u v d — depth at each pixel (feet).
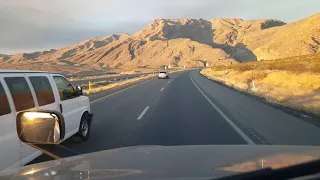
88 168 8.91
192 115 45.29
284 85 88.74
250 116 43.24
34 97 21.57
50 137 15.33
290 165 8.09
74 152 14.87
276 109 48.75
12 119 18.40
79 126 28.94
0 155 16.96
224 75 186.09
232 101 62.49
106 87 114.93
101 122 40.52
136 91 96.07
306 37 459.73
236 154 10.55
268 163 8.79
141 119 42.55
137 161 9.62
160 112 49.14
